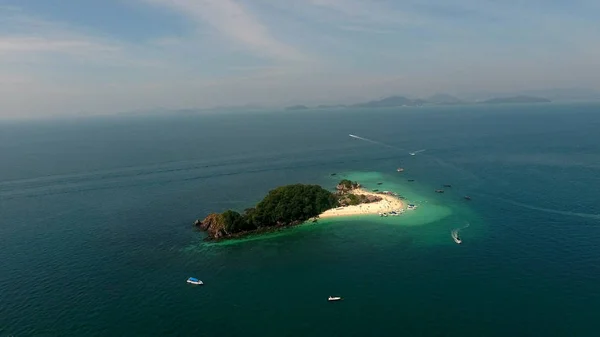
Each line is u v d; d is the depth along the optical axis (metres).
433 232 124.62
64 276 100.25
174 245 120.06
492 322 77.50
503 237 118.62
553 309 80.94
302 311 83.50
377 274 98.44
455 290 89.56
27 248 117.50
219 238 124.69
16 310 85.25
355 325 78.19
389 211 144.50
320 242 119.94
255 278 98.56
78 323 80.81
